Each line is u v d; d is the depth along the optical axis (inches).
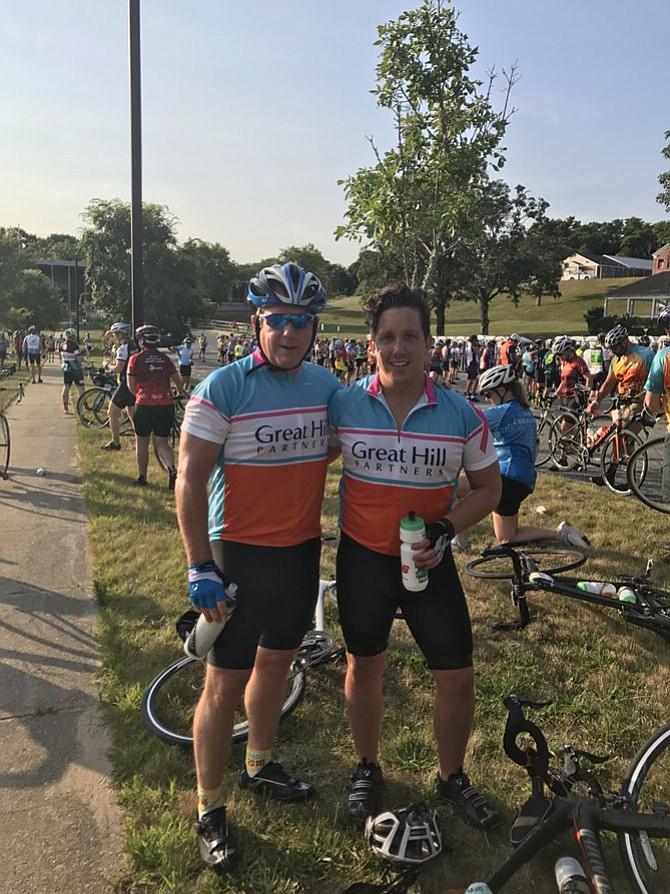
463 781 95.7
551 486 299.1
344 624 91.3
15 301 2593.5
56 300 2758.4
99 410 442.3
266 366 82.7
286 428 82.3
